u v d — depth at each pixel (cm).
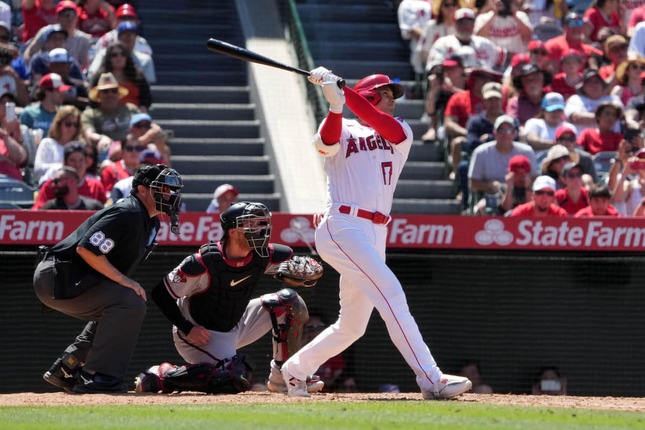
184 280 2267
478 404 1988
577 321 3200
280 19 4881
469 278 3194
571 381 3200
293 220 3112
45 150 3809
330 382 3127
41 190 3416
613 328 3206
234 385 2264
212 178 4134
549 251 3194
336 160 2070
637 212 3716
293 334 2397
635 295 3203
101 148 3909
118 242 2247
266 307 2389
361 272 2041
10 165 3753
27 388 3080
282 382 2406
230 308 2331
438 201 4084
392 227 3131
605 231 3172
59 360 2350
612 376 3206
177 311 2291
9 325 3073
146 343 3119
